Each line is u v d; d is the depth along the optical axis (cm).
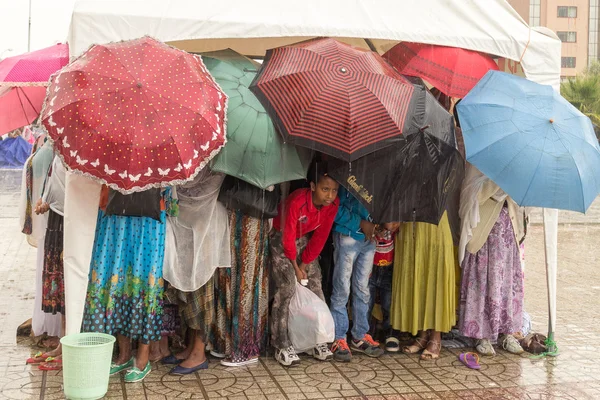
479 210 524
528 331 586
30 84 533
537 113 481
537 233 1279
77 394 406
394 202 463
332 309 517
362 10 512
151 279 442
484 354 532
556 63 550
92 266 445
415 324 516
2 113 571
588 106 3997
